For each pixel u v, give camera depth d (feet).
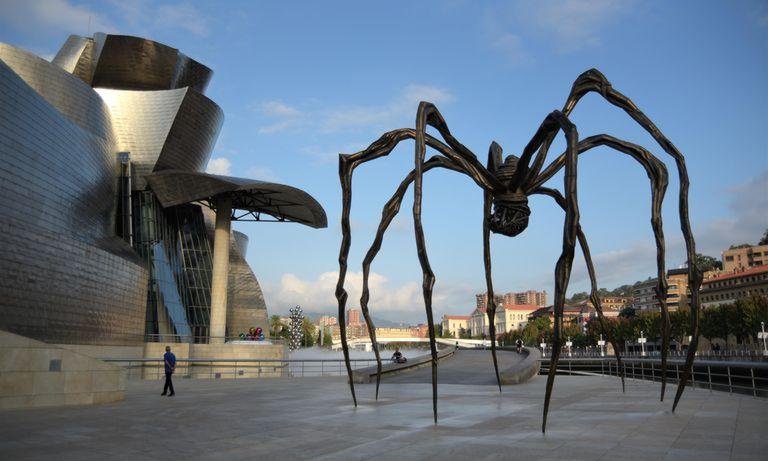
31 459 23.89
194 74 195.00
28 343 45.50
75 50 176.96
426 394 54.85
